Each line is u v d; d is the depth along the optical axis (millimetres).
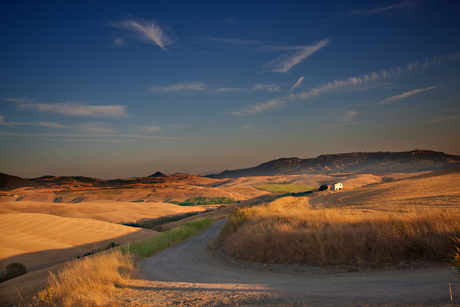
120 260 12117
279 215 15828
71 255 44531
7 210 117875
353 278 6801
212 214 74500
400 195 33719
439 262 6859
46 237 57469
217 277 9062
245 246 12516
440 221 8320
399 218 9570
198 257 14781
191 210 146500
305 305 4223
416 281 5383
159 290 7023
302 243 9922
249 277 8648
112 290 7277
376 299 4086
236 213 21812
